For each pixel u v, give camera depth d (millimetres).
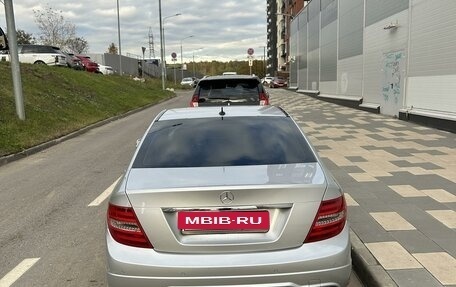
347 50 22156
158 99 30125
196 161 3305
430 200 5641
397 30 15156
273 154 3387
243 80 9875
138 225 2822
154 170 3199
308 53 35219
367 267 3758
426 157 8484
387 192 6051
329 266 2797
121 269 2797
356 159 8461
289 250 2799
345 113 18203
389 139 10898
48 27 47188
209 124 3859
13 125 12359
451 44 11438
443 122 11922
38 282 3922
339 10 23812
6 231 5277
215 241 2791
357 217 5027
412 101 14102
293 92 41625
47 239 4977
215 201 2793
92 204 6316
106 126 16422
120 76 36656
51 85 20062
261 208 2807
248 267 2725
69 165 9320
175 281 2742
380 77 17109
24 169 9070
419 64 13461
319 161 3354
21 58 27953
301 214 2814
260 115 4078
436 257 3934
